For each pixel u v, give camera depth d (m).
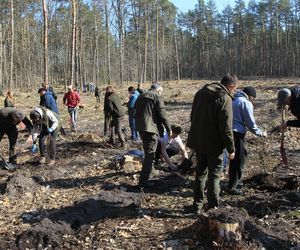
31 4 52.81
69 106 15.88
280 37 91.31
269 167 8.44
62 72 74.38
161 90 7.70
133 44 75.56
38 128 9.70
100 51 74.75
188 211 6.17
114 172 8.70
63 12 57.50
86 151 11.18
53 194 7.47
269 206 6.12
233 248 4.70
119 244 5.23
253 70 94.19
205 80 79.88
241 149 6.72
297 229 5.33
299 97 6.06
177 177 7.96
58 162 10.02
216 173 5.77
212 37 96.94
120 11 51.12
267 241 4.84
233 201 6.47
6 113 9.38
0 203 7.02
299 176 7.45
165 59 96.38
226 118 5.50
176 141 8.39
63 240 5.51
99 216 6.13
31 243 5.40
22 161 10.11
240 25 95.50
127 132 14.86
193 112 5.87
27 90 56.44
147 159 7.46
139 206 6.52
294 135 11.48
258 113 17.31
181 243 5.04
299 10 88.81
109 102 11.81
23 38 61.66
